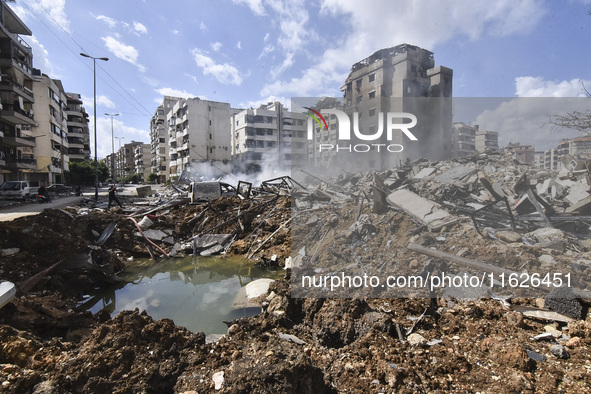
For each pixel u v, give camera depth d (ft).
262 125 181.47
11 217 38.91
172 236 33.35
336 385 9.07
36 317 13.37
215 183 45.16
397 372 8.96
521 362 9.09
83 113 221.87
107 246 28.81
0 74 88.63
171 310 17.63
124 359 9.85
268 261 26.48
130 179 292.20
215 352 10.71
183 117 185.16
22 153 126.52
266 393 7.87
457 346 10.46
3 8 89.20
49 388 8.77
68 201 74.69
